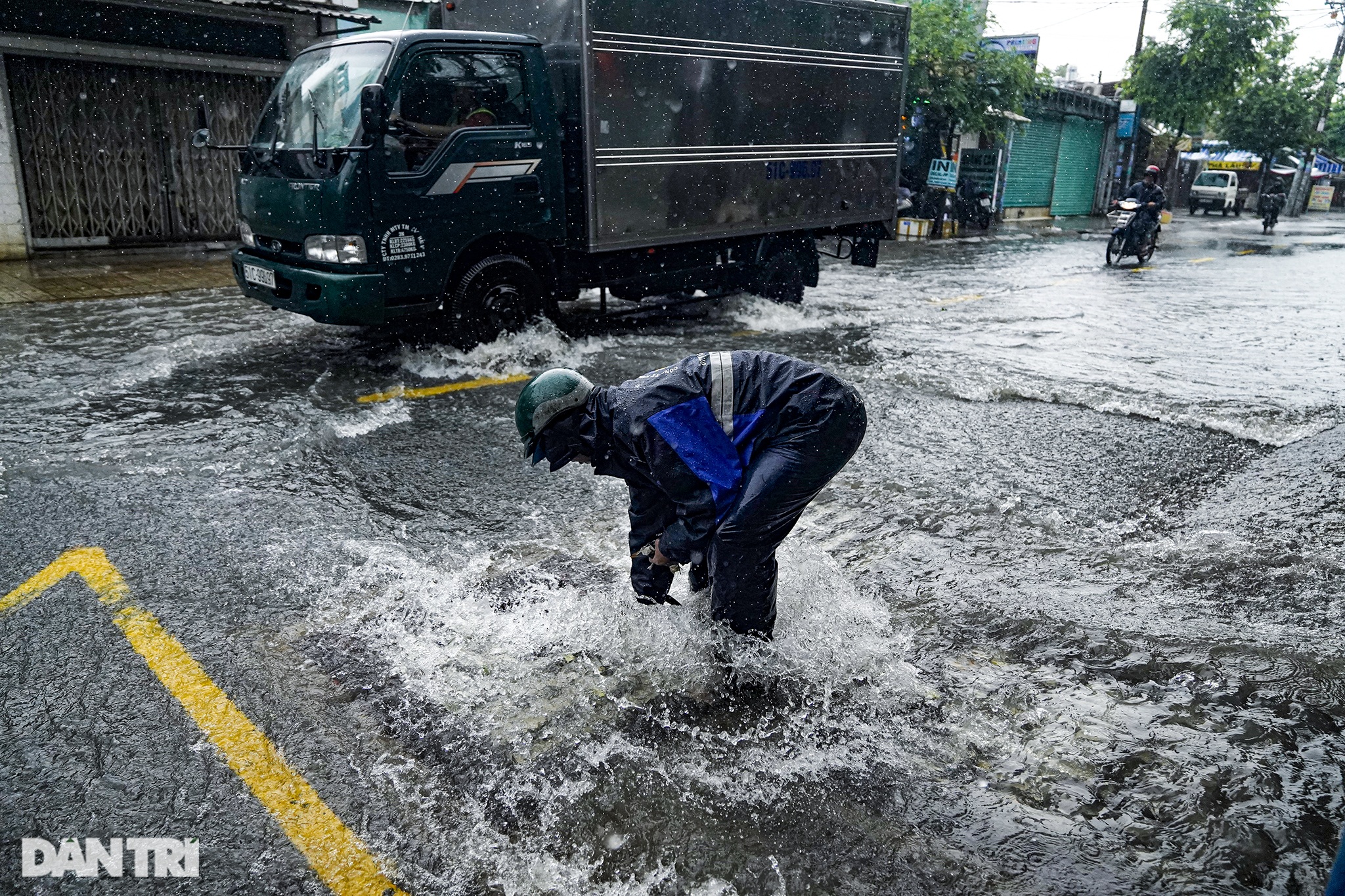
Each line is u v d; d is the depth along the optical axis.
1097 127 30.06
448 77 6.26
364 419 5.40
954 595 3.40
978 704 2.73
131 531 3.81
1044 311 9.76
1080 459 4.91
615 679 2.82
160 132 12.13
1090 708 2.71
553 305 7.37
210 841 2.16
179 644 2.97
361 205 5.91
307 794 2.32
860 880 2.07
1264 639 3.07
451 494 4.34
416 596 3.32
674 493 2.56
